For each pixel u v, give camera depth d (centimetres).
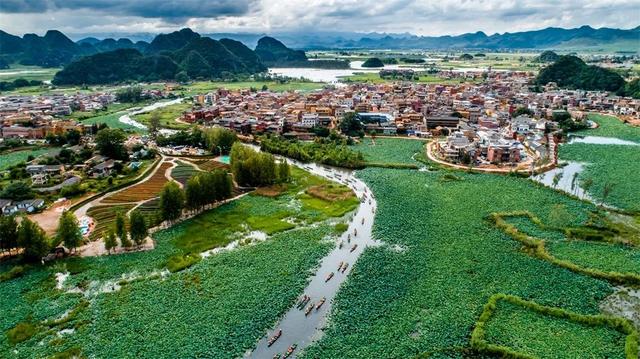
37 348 9956
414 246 14712
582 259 13625
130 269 13188
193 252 14288
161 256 13975
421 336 10350
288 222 16838
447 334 10394
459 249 14438
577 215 16900
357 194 19875
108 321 10850
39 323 10806
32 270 13150
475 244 14788
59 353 9775
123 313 11150
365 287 12319
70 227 13750
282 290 12175
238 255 14112
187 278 12756
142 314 11119
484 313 11006
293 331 10575
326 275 13025
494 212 17300
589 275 12812
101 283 12500
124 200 18462
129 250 14325
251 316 11062
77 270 13075
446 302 11600
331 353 9812
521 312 11131
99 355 9731
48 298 11775
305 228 16338
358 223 16725
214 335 10369
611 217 16788
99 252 14175
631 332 10281
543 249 14200
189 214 17375
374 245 14900
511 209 17612
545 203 18238
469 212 17438
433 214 17338
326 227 16362
